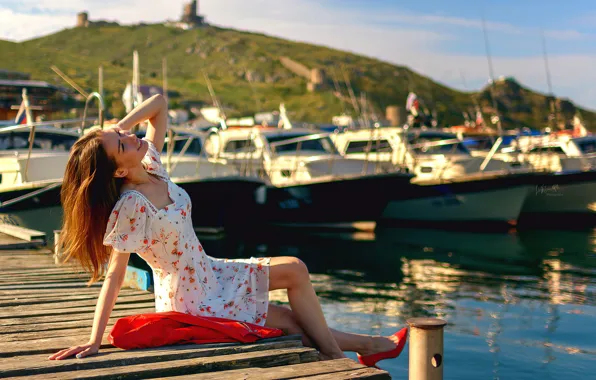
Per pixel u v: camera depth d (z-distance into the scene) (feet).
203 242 43.57
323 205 48.91
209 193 42.19
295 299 10.32
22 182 38.11
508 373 15.20
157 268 9.78
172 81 306.14
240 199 44.83
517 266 32.96
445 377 14.98
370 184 47.01
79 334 10.82
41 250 23.93
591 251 38.68
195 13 456.86
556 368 15.62
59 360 8.86
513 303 23.56
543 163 55.83
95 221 9.07
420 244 42.88
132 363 8.95
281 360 9.41
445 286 27.40
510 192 50.49
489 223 52.39
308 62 374.43
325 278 29.76
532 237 46.68
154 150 9.61
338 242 43.98
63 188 9.10
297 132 54.29
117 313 12.75
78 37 407.85
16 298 14.51
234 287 10.15
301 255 37.73
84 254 9.21
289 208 50.14
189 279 9.73
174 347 9.57
